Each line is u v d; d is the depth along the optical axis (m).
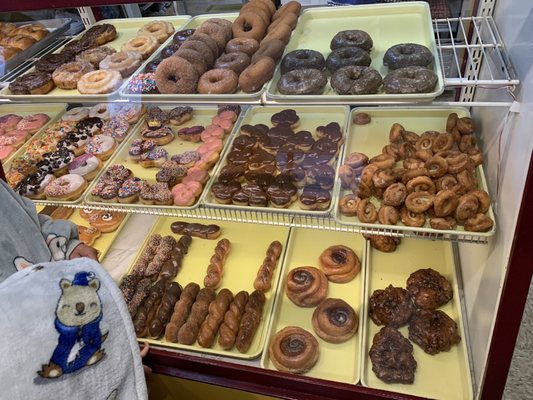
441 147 1.56
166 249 1.94
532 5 1.08
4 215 1.24
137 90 1.41
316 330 1.62
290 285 1.72
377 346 1.53
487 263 1.35
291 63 1.40
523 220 1.03
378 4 1.59
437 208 1.34
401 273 1.76
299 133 1.79
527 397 1.47
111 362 0.93
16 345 0.83
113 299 0.96
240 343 1.59
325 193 1.54
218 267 1.85
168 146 2.01
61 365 0.86
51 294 0.90
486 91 1.50
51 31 1.70
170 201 1.72
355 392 1.44
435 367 1.49
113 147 2.00
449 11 1.51
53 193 1.80
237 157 1.80
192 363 1.56
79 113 2.16
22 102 1.53
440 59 1.32
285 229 1.99
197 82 1.38
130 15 1.65
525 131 1.10
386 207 1.42
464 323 1.57
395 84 1.27
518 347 1.40
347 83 1.31
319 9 1.64
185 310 1.72
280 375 1.50
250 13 1.51
